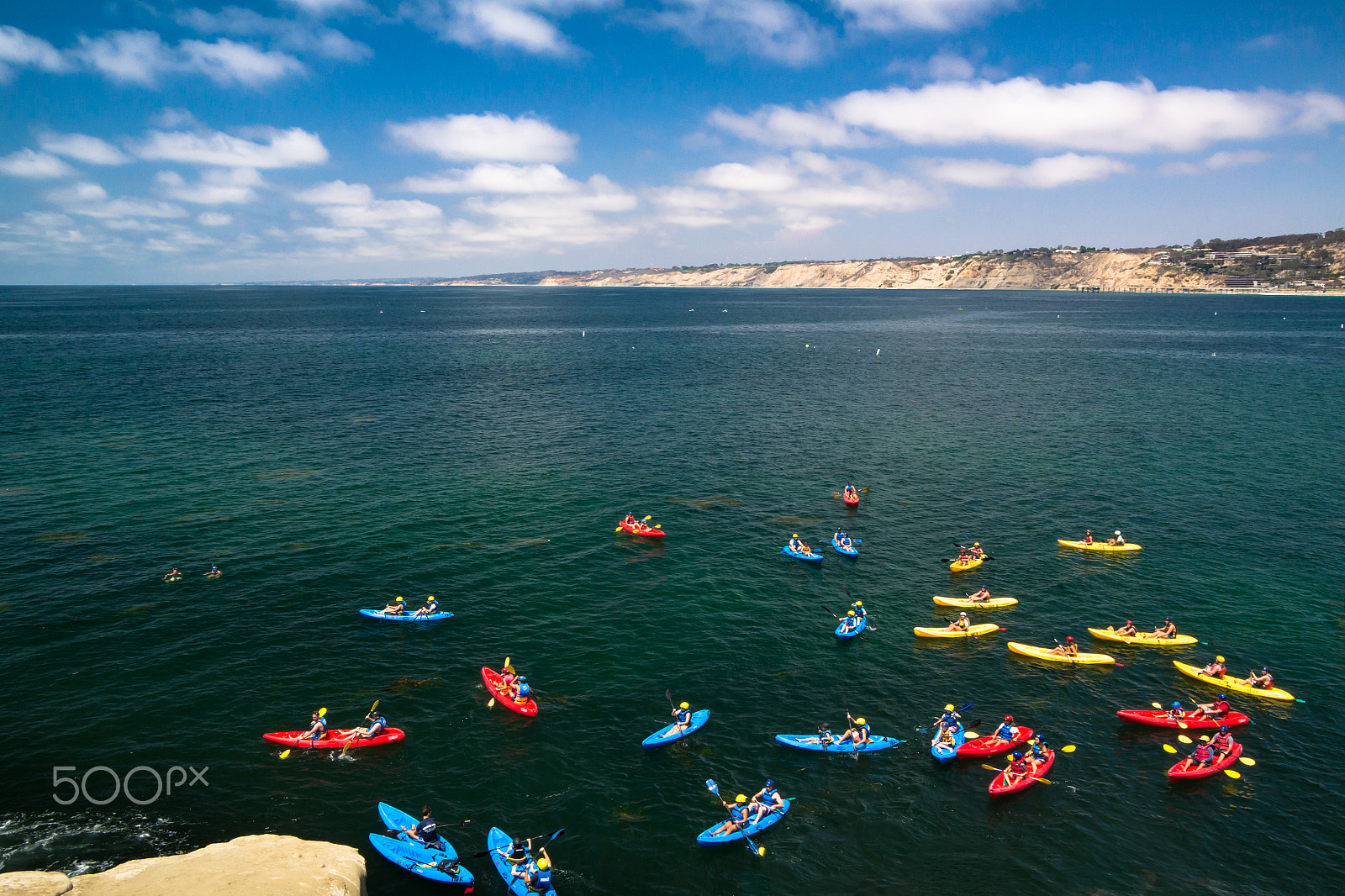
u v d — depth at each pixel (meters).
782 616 36.69
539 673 31.30
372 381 96.62
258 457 58.78
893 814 24.42
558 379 101.88
